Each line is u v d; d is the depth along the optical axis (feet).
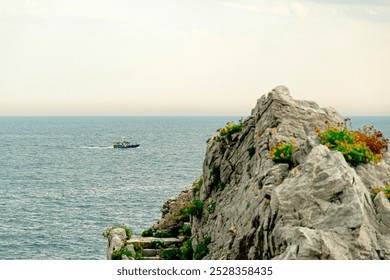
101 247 314.76
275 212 67.56
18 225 366.63
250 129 97.81
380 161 81.20
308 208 65.51
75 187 515.91
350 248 60.64
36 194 482.69
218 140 103.45
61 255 301.43
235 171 96.94
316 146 72.59
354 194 63.93
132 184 526.57
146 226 354.95
